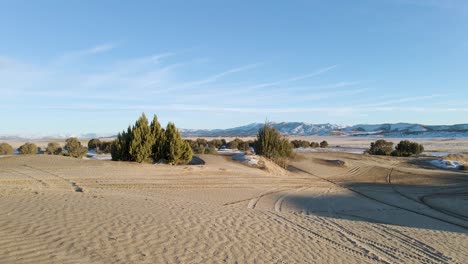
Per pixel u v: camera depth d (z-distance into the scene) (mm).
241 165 29594
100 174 19875
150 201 11609
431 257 8531
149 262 5906
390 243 9539
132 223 8047
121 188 16297
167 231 7781
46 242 6180
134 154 25812
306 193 20062
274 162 33250
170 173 22375
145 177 20234
